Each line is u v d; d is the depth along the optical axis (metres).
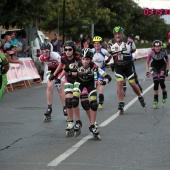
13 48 14.84
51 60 11.68
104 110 13.65
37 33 25.67
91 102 9.43
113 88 19.67
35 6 24.56
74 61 9.87
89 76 9.45
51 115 12.72
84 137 9.75
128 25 64.50
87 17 39.00
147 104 15.00
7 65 8.04
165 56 14.01
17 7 24.12
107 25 47.38
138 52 50.53
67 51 9.81
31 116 12.64
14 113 13.19
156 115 12.76
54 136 9.89
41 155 8.19
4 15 24.02
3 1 23.09
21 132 10.33
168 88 19.78
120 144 9.08
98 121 11.75
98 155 8.18
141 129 10.69
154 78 14.08
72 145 8.99
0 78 8.00
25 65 21.72
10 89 19.86
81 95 9.59
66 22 37.59
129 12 53.72
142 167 7.39
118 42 13.06
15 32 22.53
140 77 26.05
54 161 7.75
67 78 10.01
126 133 10.20
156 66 14.14
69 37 39.34
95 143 9.16
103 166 7.44
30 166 7.44
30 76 21.98
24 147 8.84
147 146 8.91
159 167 7.40
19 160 7.83
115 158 7.97
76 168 7.31
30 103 15.38
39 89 20.00
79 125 9.63
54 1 37.50
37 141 9.38
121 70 13.05
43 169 7.25
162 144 9.09
